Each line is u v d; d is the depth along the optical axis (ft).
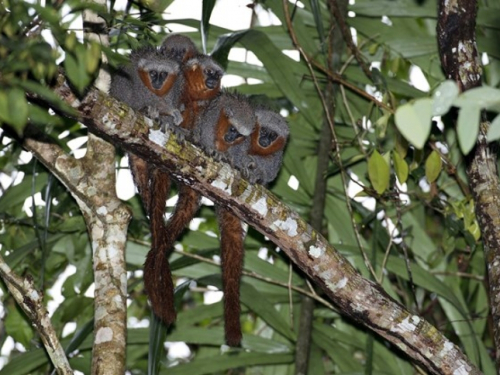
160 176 32.32
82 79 18.67
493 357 40.65
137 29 29.99
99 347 27.71
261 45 35.55
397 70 37.47
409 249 38.83
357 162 37.55
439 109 16.79
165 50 37.91
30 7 18.98
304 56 35.40
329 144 36.55
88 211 30.27
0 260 26.84
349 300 27.30
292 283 35.45
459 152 36.29
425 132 16.48
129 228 36.78
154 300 30.50
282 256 36.01
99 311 28.32
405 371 35.04
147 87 35.47
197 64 36.24
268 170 36.76
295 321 35.32
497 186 29.35
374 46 37.63
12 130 29.25
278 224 27.20
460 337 35.70
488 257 28.76
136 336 34.71
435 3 37.65
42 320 26.43
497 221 28.84
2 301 38.19
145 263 31.35
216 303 35.88
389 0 37.99
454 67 29.66
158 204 31.99
